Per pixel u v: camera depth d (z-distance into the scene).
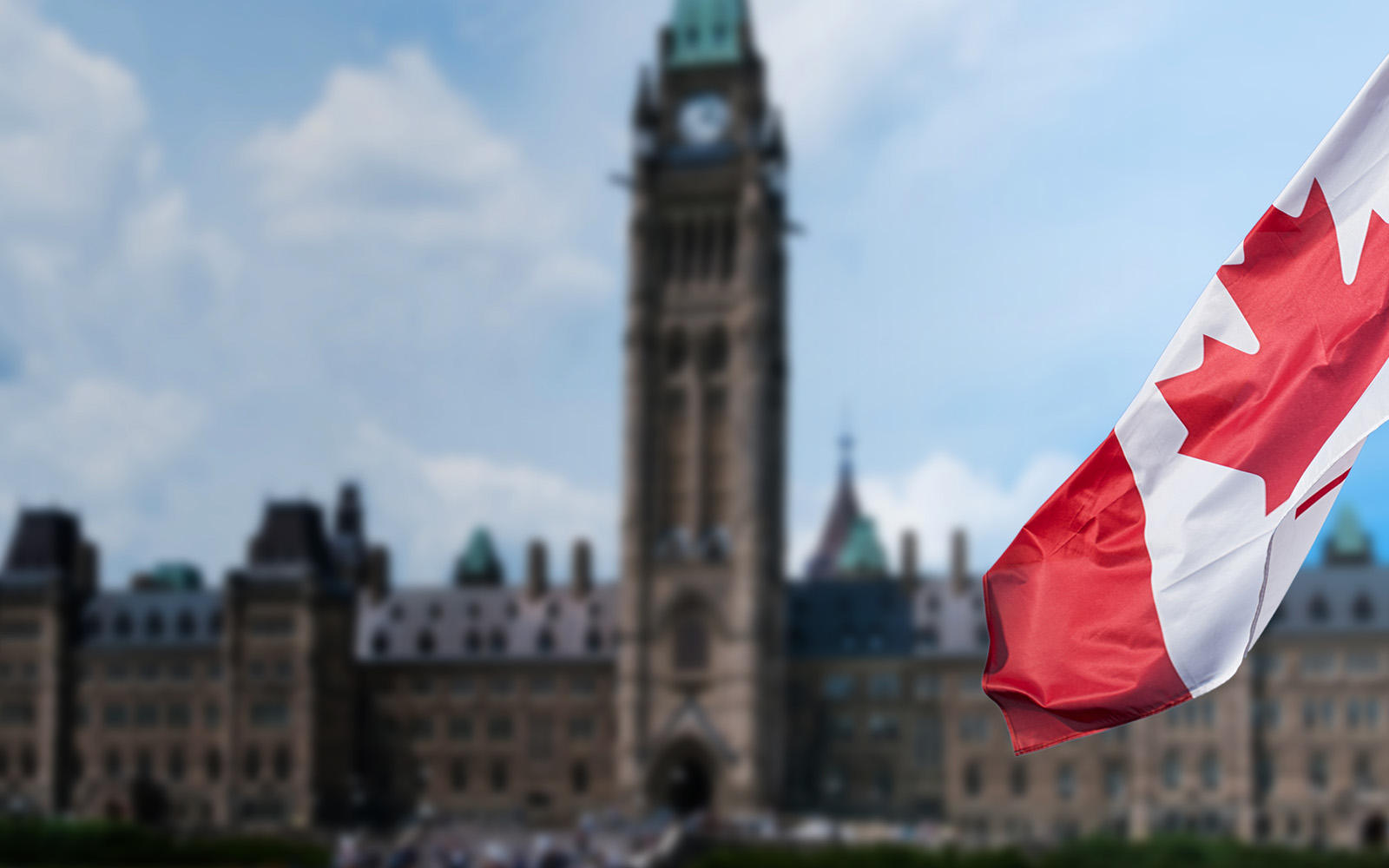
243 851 144.25
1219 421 23.00
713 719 188.62
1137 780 190.38
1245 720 187.50
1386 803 181.25
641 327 194.62
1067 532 23.64
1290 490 22.38
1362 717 186.38
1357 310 22.50
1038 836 186.75
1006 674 23.55
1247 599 22.28
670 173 197.38
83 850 142.00
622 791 188.50
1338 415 22.30
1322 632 188.12
